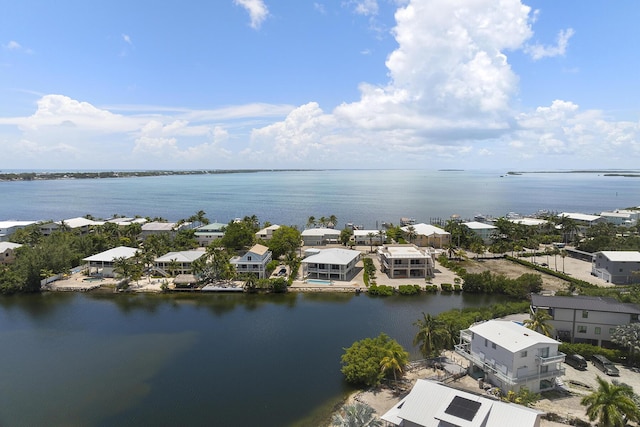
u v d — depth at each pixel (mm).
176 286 98625
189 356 62406
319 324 75250
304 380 54719
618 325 56875
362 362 52562
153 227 165375
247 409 48094
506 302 80375
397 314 80312
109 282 102812
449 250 129375
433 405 37656
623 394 39781
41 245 110562
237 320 77812
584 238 151000
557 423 41062
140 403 49656
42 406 49031
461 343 56875
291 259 114562
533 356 45875
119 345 66625
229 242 136625
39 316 80625
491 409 36000
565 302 61062
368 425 35531
